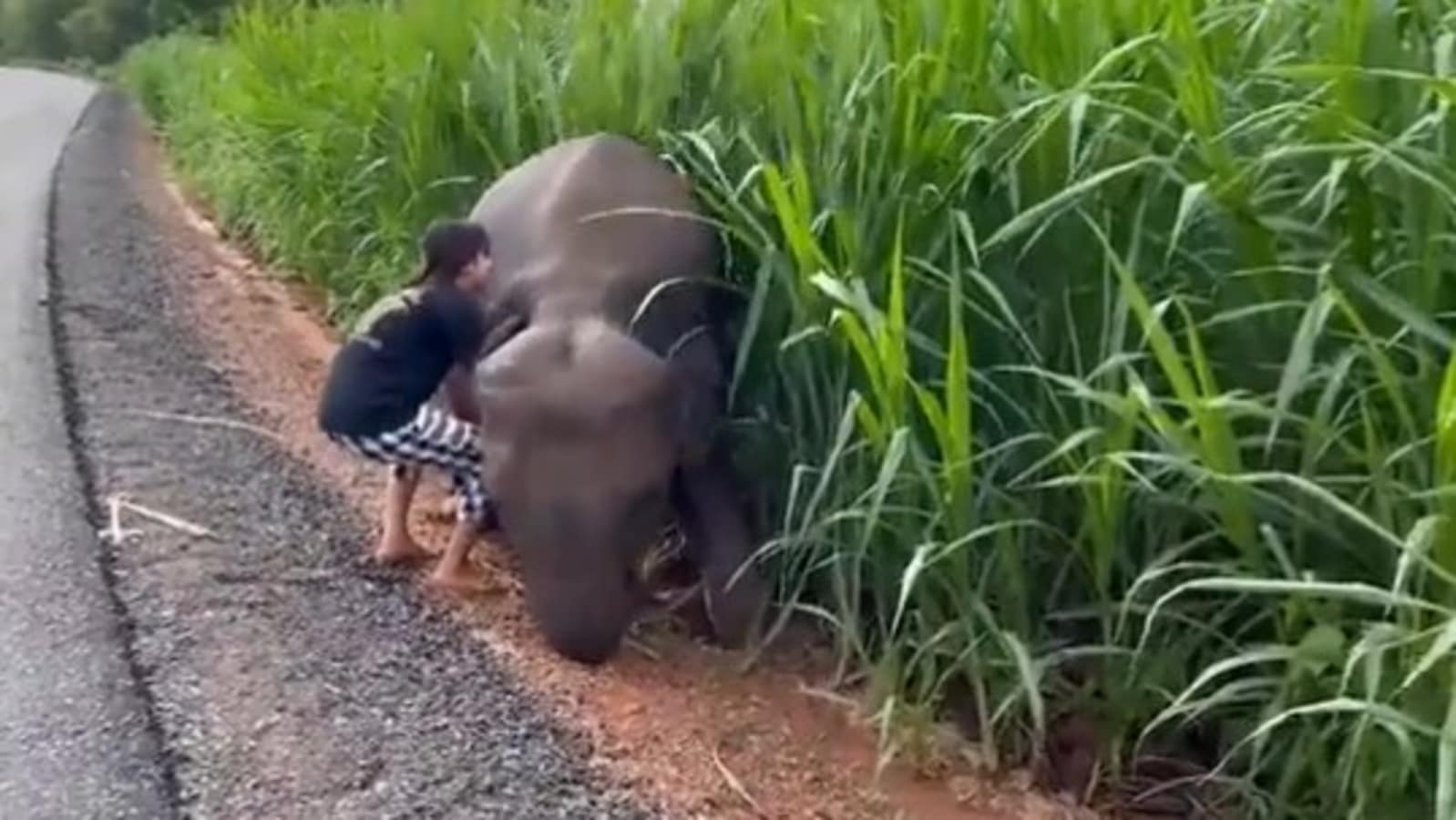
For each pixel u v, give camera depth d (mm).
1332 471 3438
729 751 4219
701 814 3871
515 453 4500
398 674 4453
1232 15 3654
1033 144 3871
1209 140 3391
